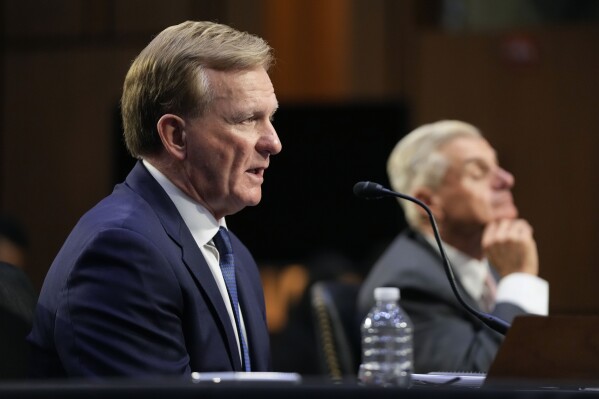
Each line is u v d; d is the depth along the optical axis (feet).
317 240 21.84
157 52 8.22
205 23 8.38
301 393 5.36
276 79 22.02
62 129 22.82
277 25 22.02
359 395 5.38
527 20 21.70
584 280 20.94
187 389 5.29
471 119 21.47
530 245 12.12
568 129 21.12
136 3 22.61
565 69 21.18
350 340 12.52
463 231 12.57
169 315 7.59
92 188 22.68
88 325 7.41
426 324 11.99
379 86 21.75
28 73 22.98
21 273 8.64
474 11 21.94
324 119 21.88
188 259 7.92
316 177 21.88
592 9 21.45
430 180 12.65
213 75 8.12
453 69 21.53
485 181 12.59
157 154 8.30
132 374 7.29
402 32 21.72
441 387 5.55
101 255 7.55
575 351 6.99
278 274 21.91
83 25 22.85
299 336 17.57
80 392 5.29
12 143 22.94
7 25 23.09
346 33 21.90
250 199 8.24
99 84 22.74
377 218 21.63
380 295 7.42
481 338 11.84
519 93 21.33
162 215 8.04
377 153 21.70
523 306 11.71
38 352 7.78
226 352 7.94
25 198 22.88
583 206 21.01
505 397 5.48
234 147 8.13
